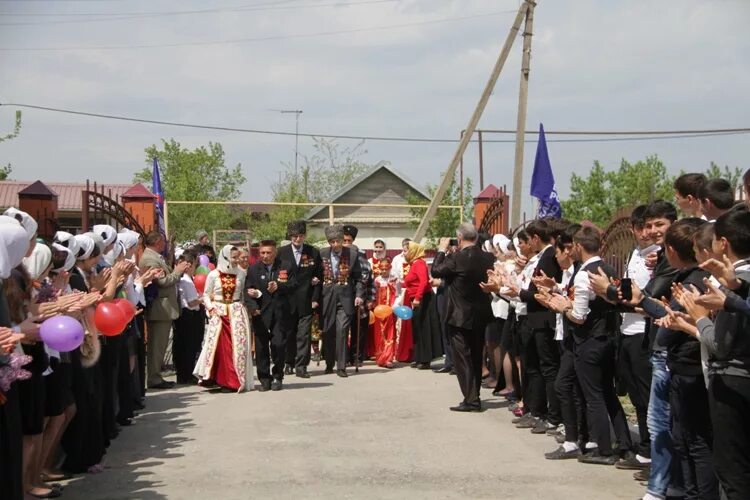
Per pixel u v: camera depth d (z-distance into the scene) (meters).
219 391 12.66
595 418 7.76
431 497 6.89
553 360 9.01
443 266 10.51
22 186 31.17
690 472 6.10
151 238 12.90
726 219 5.07
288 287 12.66
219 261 12.57
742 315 4.94
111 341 8.69
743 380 5.02
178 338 13.60
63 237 7.62
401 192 42.81
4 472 5.43
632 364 7.28
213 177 42.53
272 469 7.86
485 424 9.84
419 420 10.11
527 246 9.89
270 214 40.69
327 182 56.91
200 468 7.94
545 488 7.12
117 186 36.22
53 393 6.76
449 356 14.32
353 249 14.30
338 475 7.61
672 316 5.52
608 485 7.19
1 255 5.33
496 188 17.73
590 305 7.64
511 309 11.06
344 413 10.60
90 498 6.98
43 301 6.40
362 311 14.54
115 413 9.07
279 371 12.65
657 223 6.98
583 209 40.34
